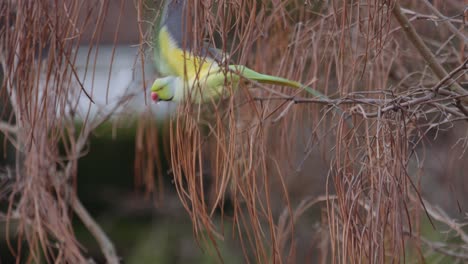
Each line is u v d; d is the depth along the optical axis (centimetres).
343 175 479
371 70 622
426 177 902
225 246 1291
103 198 1769
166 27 505
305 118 757
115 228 1717
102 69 1012
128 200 1755
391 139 461
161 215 1644
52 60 523
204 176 882
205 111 634
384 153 452
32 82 538
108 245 831
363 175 480
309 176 954
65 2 513
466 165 809
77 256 675
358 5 510
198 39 463
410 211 695
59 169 920
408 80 705
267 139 669
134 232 1702
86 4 535
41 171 671
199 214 519
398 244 446
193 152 479
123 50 994
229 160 508
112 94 977
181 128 483
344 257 454
